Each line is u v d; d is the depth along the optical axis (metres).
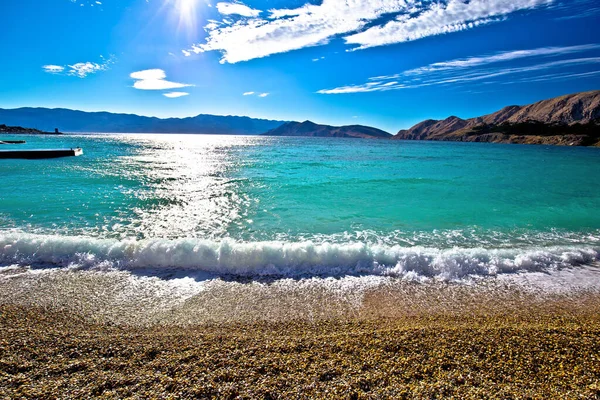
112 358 4.43
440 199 17.69
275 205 15.88
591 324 5.72
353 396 3.69
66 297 6.56
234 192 19.27
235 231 11.63
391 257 8.58
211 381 3.94
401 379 3.99
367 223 12.83
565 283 7.64
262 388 3.81
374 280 7.67
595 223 13.24
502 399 3.69
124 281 7.37
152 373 4.11
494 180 25.64
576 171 33.59
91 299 6.52
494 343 4.84
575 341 4.93
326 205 15.94
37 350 4.58
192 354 4.52
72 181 22.61
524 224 12.99
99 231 11.42
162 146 85.88
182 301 6.54
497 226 12.66
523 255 9.01
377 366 4.25
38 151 42.34
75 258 8.35
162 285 7.23
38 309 6.04
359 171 31.47
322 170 32.12
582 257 9.10
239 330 5.47
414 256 8.60
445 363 4.33
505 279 7.84
